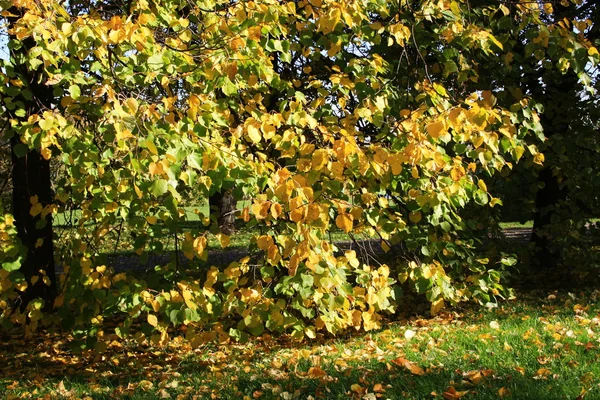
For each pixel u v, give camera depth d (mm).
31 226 6727
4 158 7238
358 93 4703
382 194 4910
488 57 5965
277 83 4598
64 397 4391
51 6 3643
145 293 4055
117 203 4117
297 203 3152
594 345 4320
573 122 6875
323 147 4117
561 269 9047
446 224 5250
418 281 4711
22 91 4012
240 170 3771
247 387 4031
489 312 6469
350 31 5750
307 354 4973
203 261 4137
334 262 3652
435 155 3619
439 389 3520
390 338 5543
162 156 3367
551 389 3420
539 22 5039
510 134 3938
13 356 6176
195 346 4184
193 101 3705
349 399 3510
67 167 3885
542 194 8742
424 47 5379
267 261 3951
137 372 5332
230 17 4285
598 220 7996
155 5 4258
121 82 3934
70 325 4480
